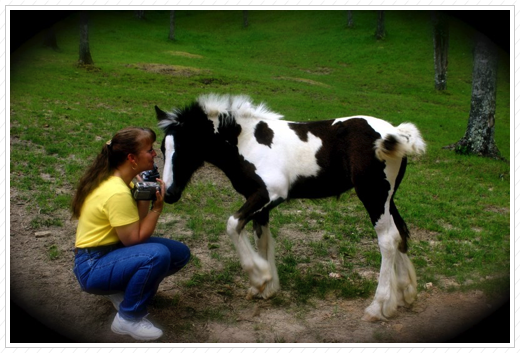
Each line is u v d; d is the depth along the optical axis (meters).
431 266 4.46
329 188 3.65
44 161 6.45
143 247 2.99
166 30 35.09
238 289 3.88
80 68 15.23
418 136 3.46
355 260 4.51
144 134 3.04
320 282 3.96
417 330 3.37
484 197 6.84
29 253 4.25
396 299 3.52
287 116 11.52
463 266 4.46
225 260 4.37
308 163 3.54
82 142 7.44
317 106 13.34
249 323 3.39
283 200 3.57
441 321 3.51
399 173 3.52
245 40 33.22
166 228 5.00
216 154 3.68
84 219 3.02
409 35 29.45
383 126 3.45
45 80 12.61
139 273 2.95
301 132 3.61
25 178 5.79
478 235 5.26
